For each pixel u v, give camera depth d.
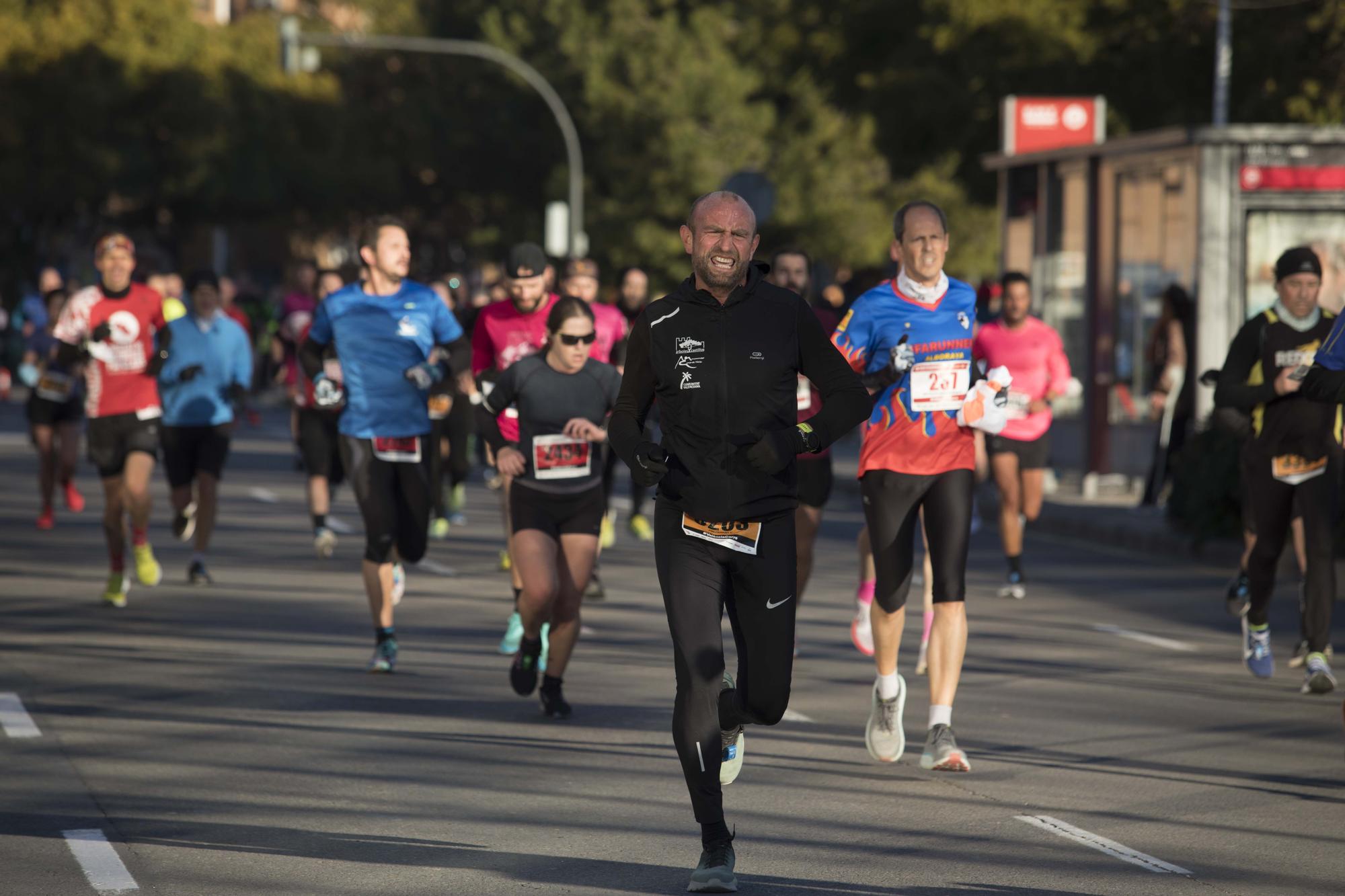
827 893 17.64
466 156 191.62
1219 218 54.72
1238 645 33.91
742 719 18.39
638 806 21.19
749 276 18.19
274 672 29.77
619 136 160.38
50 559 44.16
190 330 39.88
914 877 18.22
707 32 159.38
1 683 28.53
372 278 29.56
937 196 155.25
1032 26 81.62
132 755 23.64
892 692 23.31
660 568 18.11
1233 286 54.75
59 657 30.91
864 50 93.69
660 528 18.20
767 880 18.09
